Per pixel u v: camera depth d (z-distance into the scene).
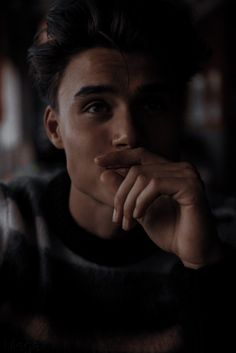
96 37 0.72
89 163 0.76
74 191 0.86
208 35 5.32
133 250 0.85
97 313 0.85
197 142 5.43
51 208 0.90
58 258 0.86
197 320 0.75
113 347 0.83
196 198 0.76
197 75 0.90
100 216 0.84
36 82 0.86
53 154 3.39
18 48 6.19
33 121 6.35
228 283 0.76
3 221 0.90
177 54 0.78
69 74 0.76
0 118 5.91
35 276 0.86
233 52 4.83
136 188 0.74
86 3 0.74
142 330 0.84
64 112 0.79
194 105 5.80
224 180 4.82
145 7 0.75
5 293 0.86
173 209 0.81
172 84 0.78
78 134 0.76
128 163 0.74
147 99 0.75
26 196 0.95
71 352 0.82
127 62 0.73
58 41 0.75
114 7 0.73
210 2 5.00
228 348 0.74
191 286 0.77
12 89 6.25
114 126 0.75
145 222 0.82
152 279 0.86
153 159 0.75
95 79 0.73
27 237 0.88
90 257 0.85
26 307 0.85
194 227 0.77
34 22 6.37
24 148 4.67
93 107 0.75
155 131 0.76
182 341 0.82
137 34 0.71
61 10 0.76
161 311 0.85
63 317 0.84
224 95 4.87
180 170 0.76
